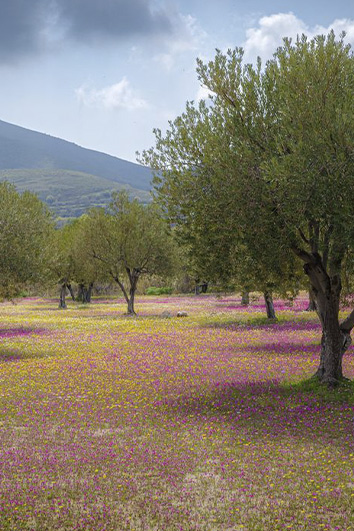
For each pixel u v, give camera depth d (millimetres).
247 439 12562
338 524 7934
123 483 9758
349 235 12852
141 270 59344
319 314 18156
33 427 13844
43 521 8219
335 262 16375
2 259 29828
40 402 16812
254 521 8141
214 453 11523
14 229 31125
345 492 9117
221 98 16078
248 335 35062
